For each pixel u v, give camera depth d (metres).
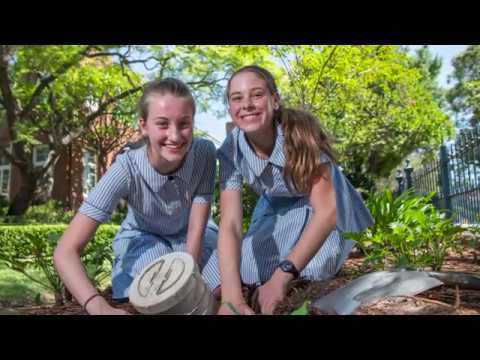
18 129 14.37
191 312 1.46
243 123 2.06
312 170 2.13
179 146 1.91
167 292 1.44
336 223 2.12
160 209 2.29
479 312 1.50
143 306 1.43
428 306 1.54
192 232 2.27
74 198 19.19
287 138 2.15
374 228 3.07
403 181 12.82
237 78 2.05
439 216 3.63
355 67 9.42
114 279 2.34
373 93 12.17
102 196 2.04
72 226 1.96
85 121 15.52
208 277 2.33
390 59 9.80
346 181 2.46
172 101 1.87
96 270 2.59
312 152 2.13
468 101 21.34
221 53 13.61
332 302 1.59
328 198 2.16
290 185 2.31
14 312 1.98
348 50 8.96
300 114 2.21
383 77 10.49
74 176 19.30
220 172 2.27
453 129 19.20
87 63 15.05
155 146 1.94
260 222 2.56
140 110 1.97
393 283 1.68
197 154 2.23
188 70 14.62
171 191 2.23
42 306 2.22
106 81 14.55
